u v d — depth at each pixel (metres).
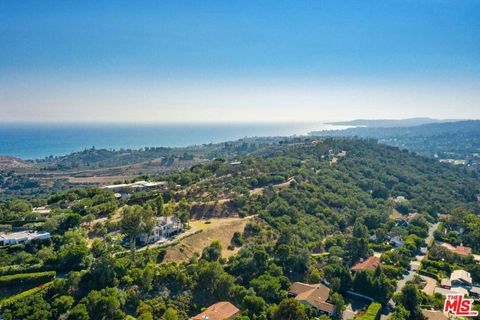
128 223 92.69
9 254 87.25
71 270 82.44
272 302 87.19
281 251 104.31
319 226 136.25
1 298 73.44
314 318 81.06
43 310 68.94
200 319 74.25
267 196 148.75
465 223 160.75
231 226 123.25
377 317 87.12
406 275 115.38
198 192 150.25
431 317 86.12
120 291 77.81
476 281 114.25
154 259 93.88
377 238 141.25
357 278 99.00
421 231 149.25
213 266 87.75
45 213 120.75
